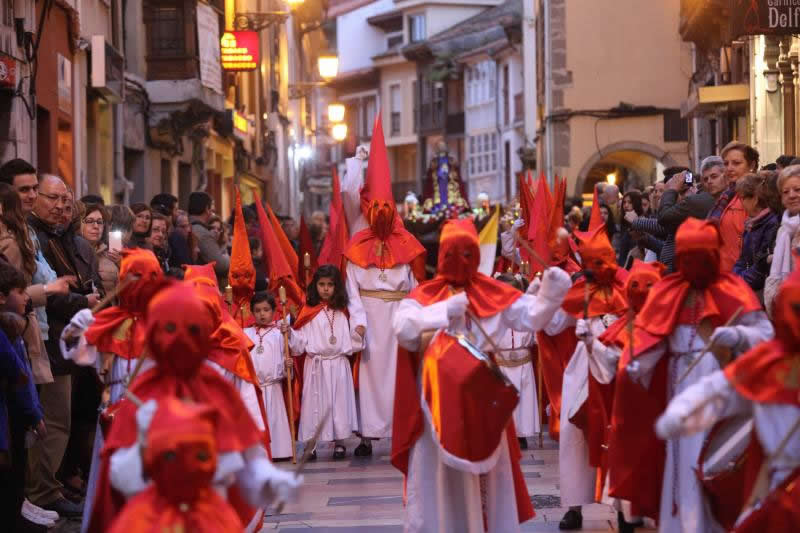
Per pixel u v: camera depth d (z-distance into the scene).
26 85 16.12
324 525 8.79
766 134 19.25
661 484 6.91
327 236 13.35
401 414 7.24
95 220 10.36
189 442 4.86
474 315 7.13
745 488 5.87
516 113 59.16
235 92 35.22
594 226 10.42
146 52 25.39
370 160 12.47
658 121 33.88
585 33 33.94
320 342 12.03
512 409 6.93
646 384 6.93
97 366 7.21
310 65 67.19
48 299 8.92
